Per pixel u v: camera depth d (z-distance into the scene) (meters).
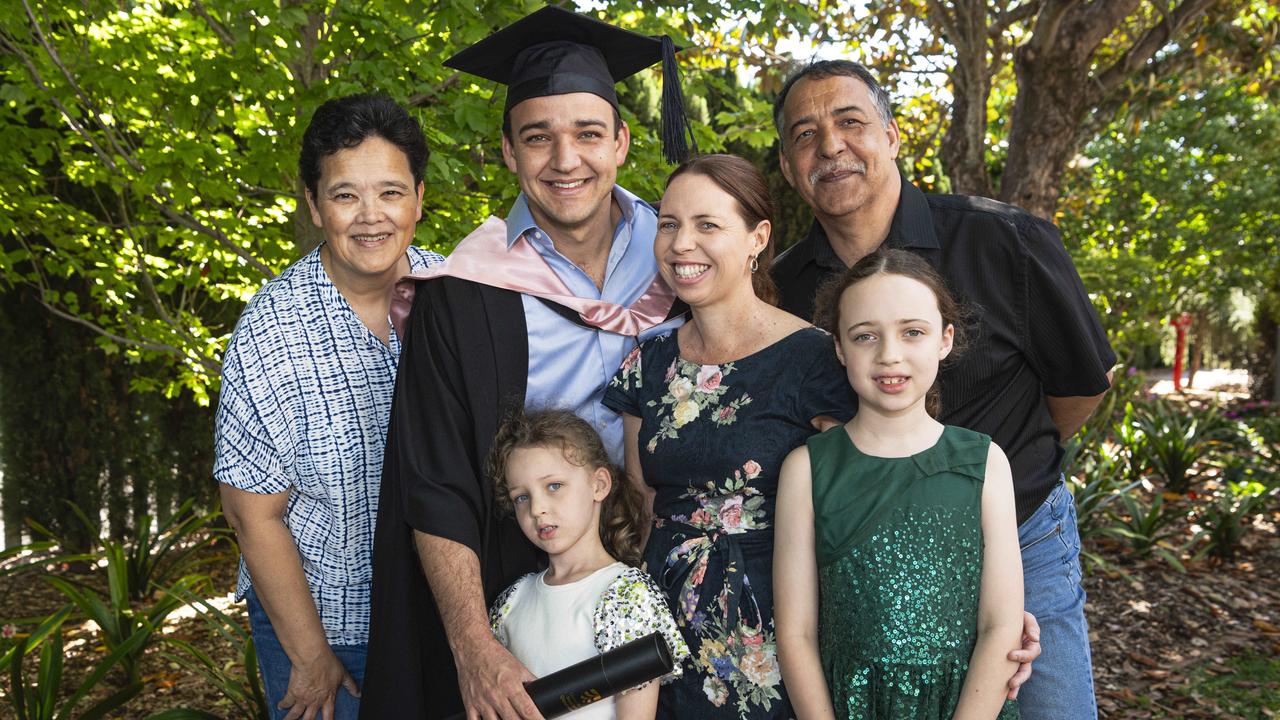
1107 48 9.16
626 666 1.76
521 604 2.08
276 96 3.74
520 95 2.28
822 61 2.40
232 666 4.89
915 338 1.83
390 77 3.58
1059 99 7.53
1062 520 2.44
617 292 2.35
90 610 4.32
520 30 2.33
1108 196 16.09
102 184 6.33
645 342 2.24
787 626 1.87
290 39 3.67
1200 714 4.40
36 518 6.95
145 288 5.89
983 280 2.34
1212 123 15.71
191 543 7.05
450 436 2.13
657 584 2.02
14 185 5.01
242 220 4.81
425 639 2.18
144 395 7.12
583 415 2.30
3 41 4.35
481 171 3.89
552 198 2.26
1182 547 6.67
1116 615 5.61
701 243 1.99
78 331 6.93
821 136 2.32
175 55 4.07
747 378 2.03
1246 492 7.22
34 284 6.50
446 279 2.24
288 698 2.23
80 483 6.98
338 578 2.30
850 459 1.89
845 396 1.97
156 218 5.30
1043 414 2.46
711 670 1.95
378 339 2.28
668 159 2.46
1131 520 6.89
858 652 1.82
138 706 4.43
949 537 1.83
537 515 2.02
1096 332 2.37
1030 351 2.36
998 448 1.91
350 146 2.11
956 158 7.71
